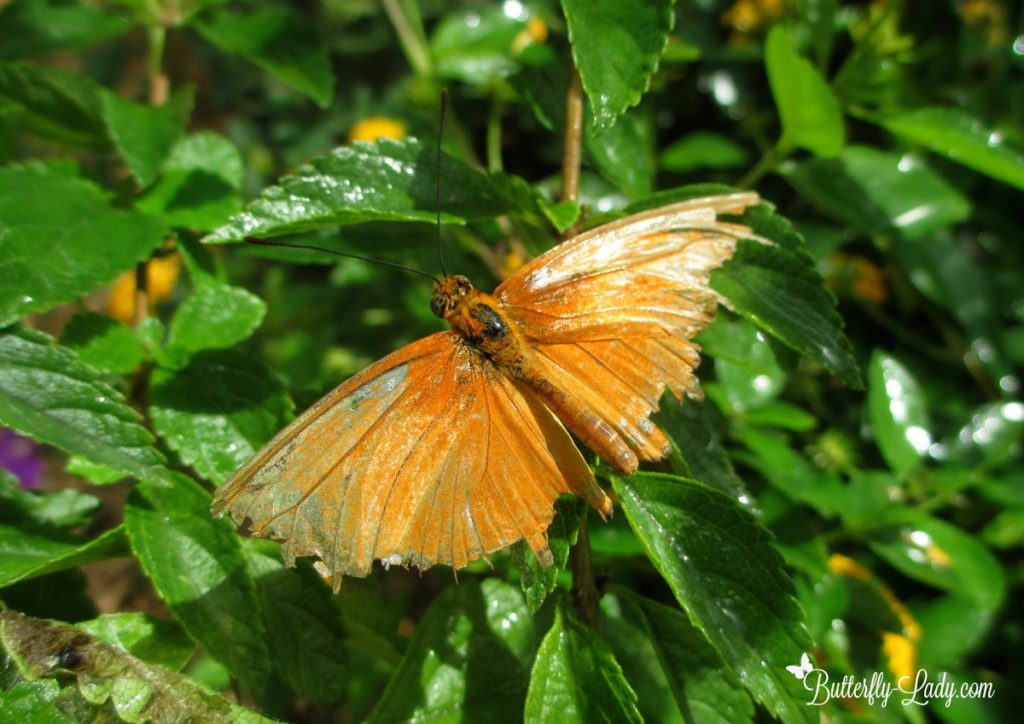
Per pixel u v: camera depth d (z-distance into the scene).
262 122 0.52
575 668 0.18
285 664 0.19
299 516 0.17
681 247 0.19
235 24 0.23
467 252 0.26
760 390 0.23
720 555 0.18
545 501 0.18
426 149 0.20
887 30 0.24
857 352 0.28
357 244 0.23
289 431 0.17
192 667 0.30
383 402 0.18
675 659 0.19
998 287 0.28
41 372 0.17
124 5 0.23
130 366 0.19
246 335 0.20
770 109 0.29
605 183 0.24
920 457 0.25
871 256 0.28
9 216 0.18
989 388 0.27
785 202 0.28
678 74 0.28
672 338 0.18
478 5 0.42
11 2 0.23
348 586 0.22
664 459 0.19
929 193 0.25
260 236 0.19
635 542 0.21
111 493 0.33
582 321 0.19
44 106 0.23
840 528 0.24
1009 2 0.28
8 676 0.17
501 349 0.18
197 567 0.18
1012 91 0.28
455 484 0.18
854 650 0.23
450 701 0.19
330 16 0.50
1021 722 0.24
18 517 0.19
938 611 0.24
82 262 0.18
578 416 0.18
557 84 0.22
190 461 0.19
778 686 0.17
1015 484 0.25
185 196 0.21
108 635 0.18
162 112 0.22
